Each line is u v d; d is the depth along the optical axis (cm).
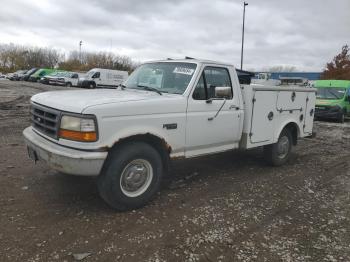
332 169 732
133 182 459
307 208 505
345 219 473
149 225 424
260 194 551
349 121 1772
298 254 378
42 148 438
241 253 374
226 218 455
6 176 561
